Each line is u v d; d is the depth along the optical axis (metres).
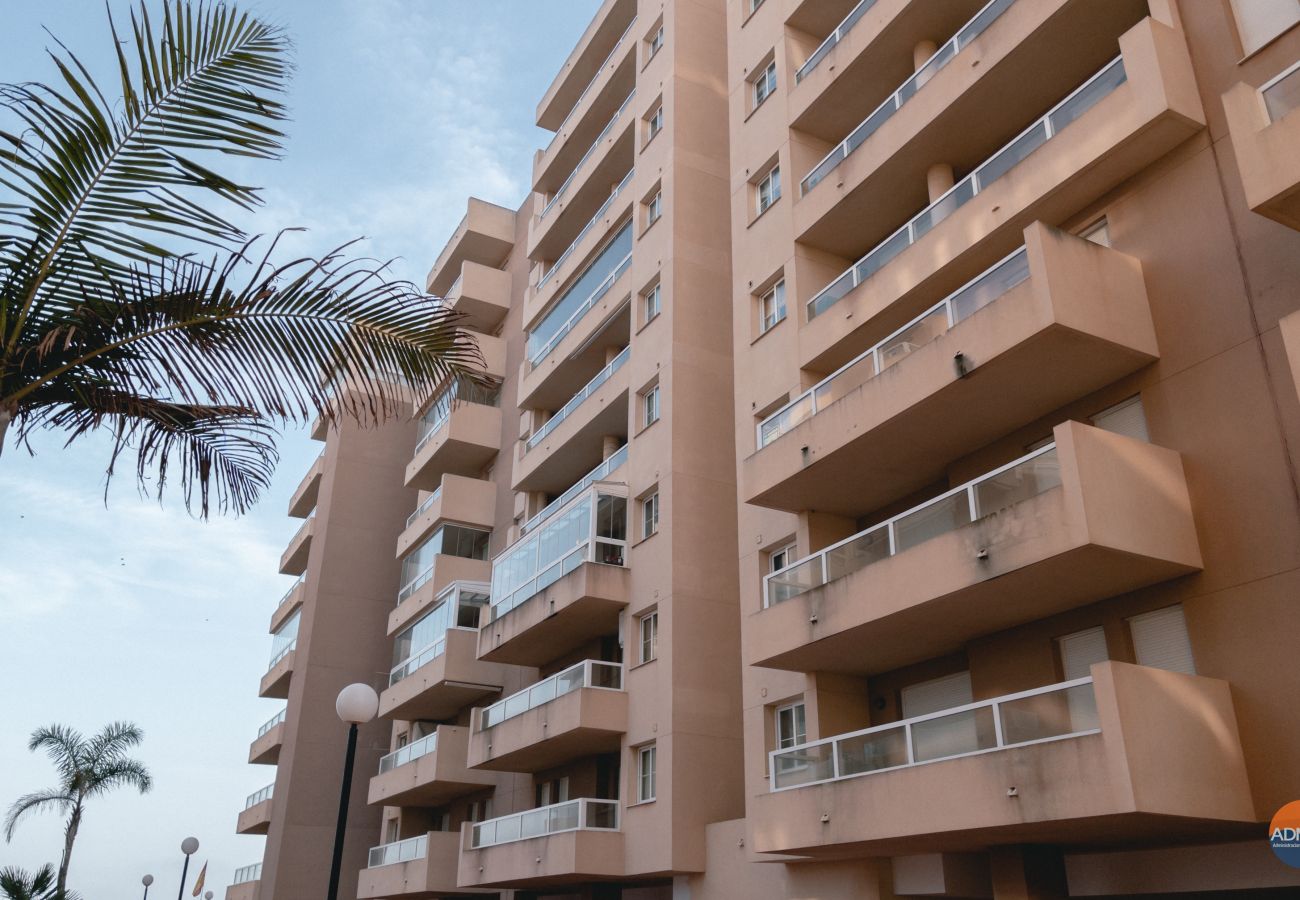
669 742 20.75
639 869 20.48
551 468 31.08
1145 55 13.73
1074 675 13.84
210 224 6.67
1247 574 11.82
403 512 45.22
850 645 16.19
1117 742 10.68
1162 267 13.70
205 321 7.14
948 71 17.56
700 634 21.94
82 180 6.40
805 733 17.92
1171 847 12.57
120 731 49.94
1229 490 12.24
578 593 23.45
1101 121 14.18
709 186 26.97
